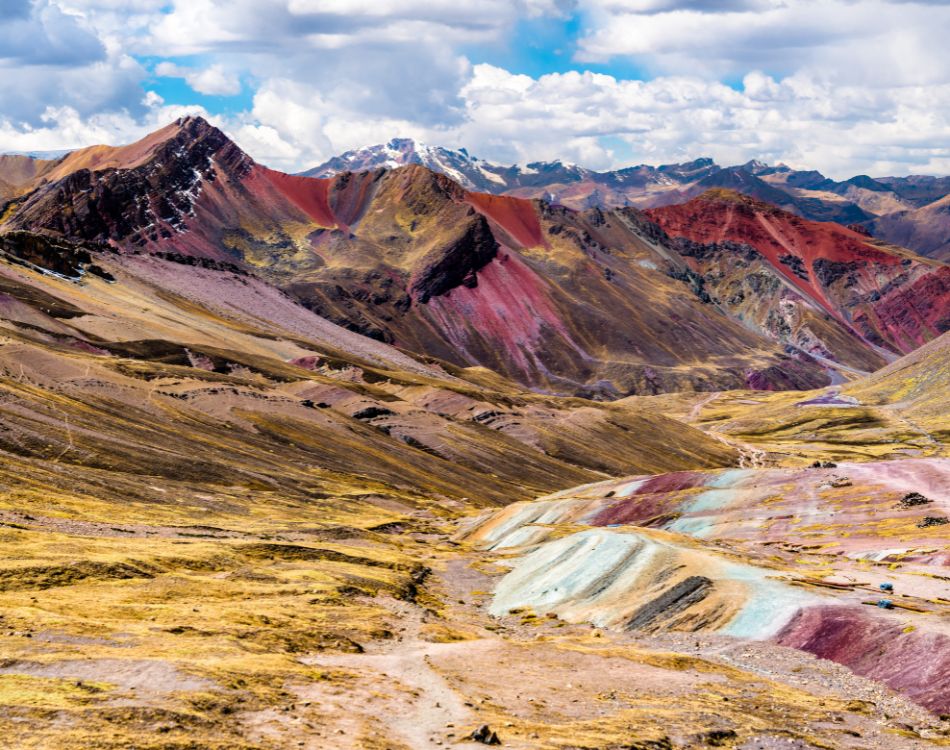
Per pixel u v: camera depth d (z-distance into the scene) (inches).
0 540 3742.6
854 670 2775.6
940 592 3516.2
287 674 2314.2
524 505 7396.7
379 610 3673.7
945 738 2193.7
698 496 6663.4
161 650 2449.6
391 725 2015.3
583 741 1939.0
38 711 1744.6
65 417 6919.3
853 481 6274.6
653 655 2957.7
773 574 3786.9
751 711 2349.9
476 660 2812.5
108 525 4729.3
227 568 4138.8
